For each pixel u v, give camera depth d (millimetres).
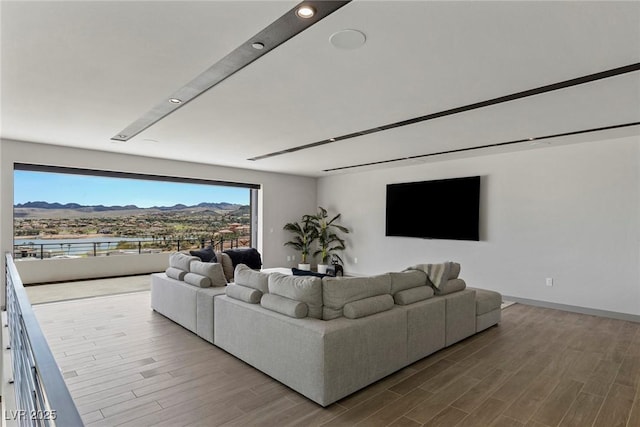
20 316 1263
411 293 3229
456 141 4809
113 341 3561
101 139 4926
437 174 6500
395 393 2584
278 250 8312
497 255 5711
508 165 5602
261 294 3107
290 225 8414
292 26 2000
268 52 2320
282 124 4039
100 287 6062
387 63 2471
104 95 3146
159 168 6449
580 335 3910
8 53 2342
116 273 7090
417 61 2432
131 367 2961
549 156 5191
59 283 6355
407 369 3002
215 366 2994
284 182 8391
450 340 3512
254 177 7852
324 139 4750
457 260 6195
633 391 2637
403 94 3066
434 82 2795
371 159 6277
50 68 2580
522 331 4051
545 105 3303
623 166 4586
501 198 5672
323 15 1889
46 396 639
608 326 4258
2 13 1865
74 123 4082
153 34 2096
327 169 7559
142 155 6148
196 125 4113
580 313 4867
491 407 2400
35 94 3123
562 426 2195
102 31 2062
